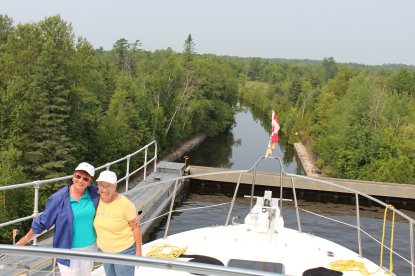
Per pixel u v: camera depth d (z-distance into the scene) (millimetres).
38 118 34438
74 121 37781
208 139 74688
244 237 7414
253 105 127125
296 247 7137
